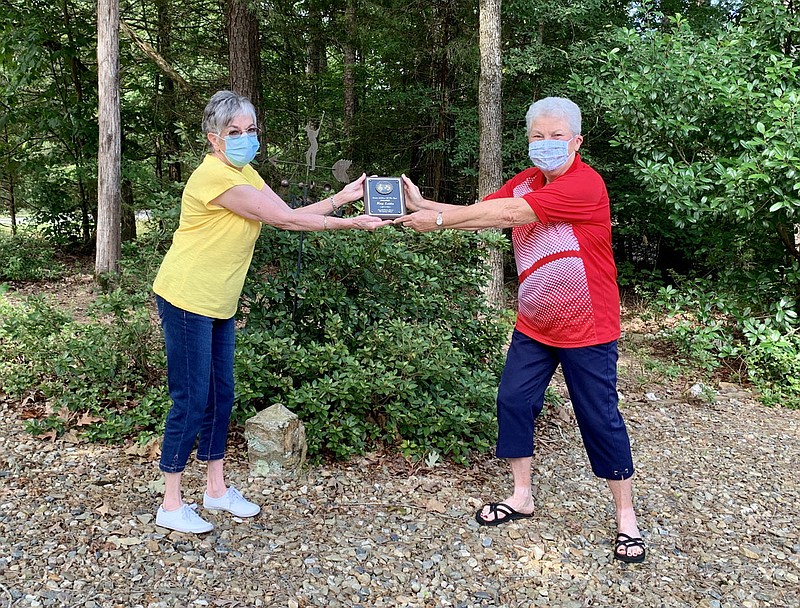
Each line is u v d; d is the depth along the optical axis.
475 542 3.03
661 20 10.38
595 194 2.86
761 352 6.30
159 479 3.35
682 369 6.51
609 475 2.99
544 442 4.29
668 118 6.51
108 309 4.21
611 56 6.98
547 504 3.48
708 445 4.70
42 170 11.55
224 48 12.00
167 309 2.69
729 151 6.69
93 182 11.27
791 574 3.04
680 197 6.25
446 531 3.10
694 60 6.55
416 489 3.48
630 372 6.38
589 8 9.48
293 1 11.12
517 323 3.18
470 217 2.88
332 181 6.55
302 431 3.57
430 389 4.05
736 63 6.53
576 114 2.89
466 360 4.64
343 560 2.79
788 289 6.77
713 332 6.63
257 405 3.98
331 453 3.76
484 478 3.70
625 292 9.84
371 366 3.82
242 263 2.76
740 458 4.50
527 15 9.94
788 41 7.04
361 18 11.13
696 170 6.40
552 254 2.88
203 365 2.74
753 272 6.92
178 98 11.77
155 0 11.08
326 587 2.60
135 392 4.30
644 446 4.58
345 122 12.34
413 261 4.35
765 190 5.86
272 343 3.75
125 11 11.80
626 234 9.87
